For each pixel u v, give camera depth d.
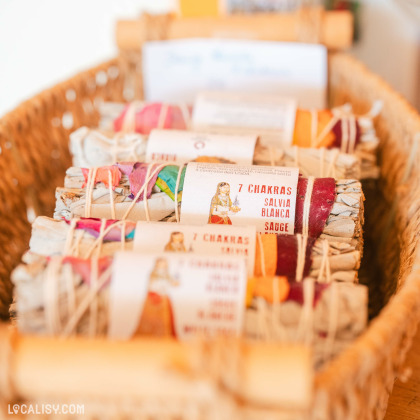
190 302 0.31
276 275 0.33
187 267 0.31
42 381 0.28
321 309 0.31
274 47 0.44
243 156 0.37
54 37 0.57
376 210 0.42
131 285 0.31
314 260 0.33
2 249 0.39
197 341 0.28
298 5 0.48
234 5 0.48
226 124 0.40
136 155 0.38
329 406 0.28
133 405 0.28
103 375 0.28
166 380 0.28
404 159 0.40
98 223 0.34
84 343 0.28
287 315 0.31
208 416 0.28
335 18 0.44
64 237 0.33
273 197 0.34
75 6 0.55
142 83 0.47
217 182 0.35
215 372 0.28
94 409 0.29
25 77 0.60
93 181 0.35
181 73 0.45
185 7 0.47
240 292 0.31
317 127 0.40
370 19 0.50
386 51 0.51
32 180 0.41
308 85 0.45
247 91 0.45
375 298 0.39
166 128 0.41
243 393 0.28
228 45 0.44
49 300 0.31
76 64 0.59
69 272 0.31
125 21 0.45
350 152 0.40
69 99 0.44
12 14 0.56
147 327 0.31
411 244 0.36
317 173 0.37
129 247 0.33
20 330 0.31
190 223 0.35
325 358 0.31
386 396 0.32
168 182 0.35
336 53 0.46
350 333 0.31
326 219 0.35
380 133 0.42
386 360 0.31
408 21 0.49
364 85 0.44
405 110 0.40
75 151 0.39
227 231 0.33
